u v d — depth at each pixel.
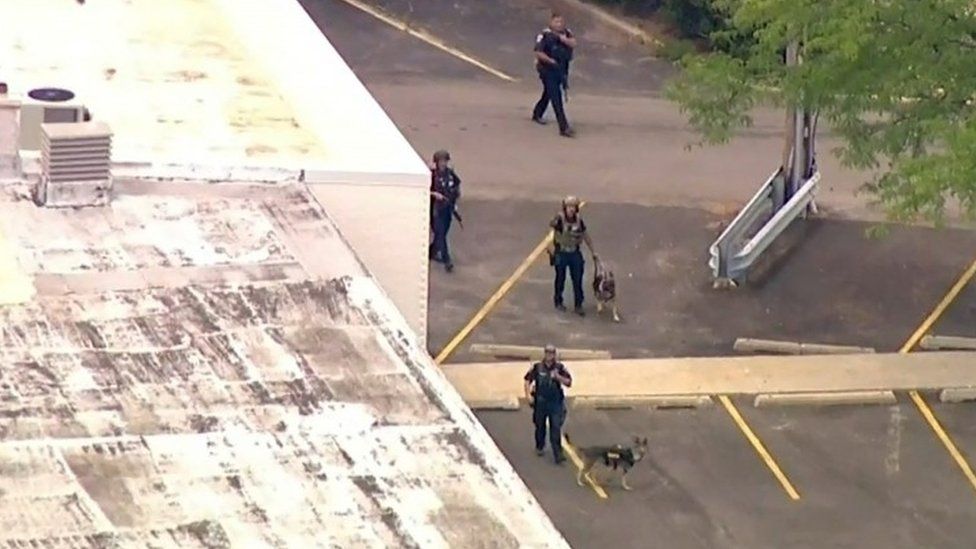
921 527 94.12
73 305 68.88
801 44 112.69
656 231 125.94
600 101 147.88
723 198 132.00
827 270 121.75
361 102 92.88
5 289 69.56
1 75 91.75
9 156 78.38
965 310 117.81
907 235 127.12
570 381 97.00
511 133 140.88
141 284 71.12
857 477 98.31
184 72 94.88
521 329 111.75
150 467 59.38
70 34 98.88
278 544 55.88
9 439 60.22
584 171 135.12
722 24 155.88
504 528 57.50
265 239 75.88
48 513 56.50
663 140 141.38
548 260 121.25
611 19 162.00
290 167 81.38
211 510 57.31
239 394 64.06
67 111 81.25
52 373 64.44
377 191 81.75
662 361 108.75
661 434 101.25
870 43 106.69
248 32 102.06
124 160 80.69
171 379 64.69
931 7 105.88
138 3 104.69
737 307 116.19
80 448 60.06
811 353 110.88
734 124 116.75
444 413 63.94
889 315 116.50
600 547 90.69
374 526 57.09
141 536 55.81
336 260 74.94
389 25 160.12
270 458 60.38
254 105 91.06
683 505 94.75
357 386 65.12
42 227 74.75
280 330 68.44
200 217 77.19
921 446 101.62
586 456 95.06
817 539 92.44
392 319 69.94
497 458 61.44
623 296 116.62
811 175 125.56
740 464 98.88
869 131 110.44
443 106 145.25
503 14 164.00
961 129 100.88
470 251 121.62
